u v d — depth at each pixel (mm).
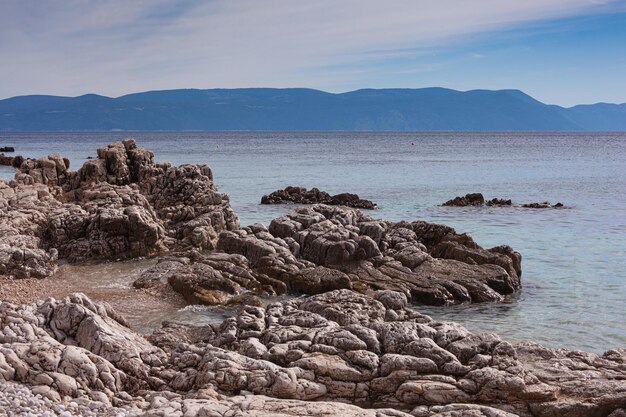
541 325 24031
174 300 26469
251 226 33938
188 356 15906
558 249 37438
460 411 13156
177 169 43188
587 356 16094
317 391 14531
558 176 86250
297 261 30391
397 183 76250
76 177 44156
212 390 14023
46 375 13883
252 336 17266
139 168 44812
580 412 13805
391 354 15367
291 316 18422
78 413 13023
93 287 28000
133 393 14898
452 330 16484
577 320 24578
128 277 29891
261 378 14484
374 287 28516
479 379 14438
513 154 144250
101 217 34000
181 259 30469
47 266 30188
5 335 15250
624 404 13938
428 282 28391
